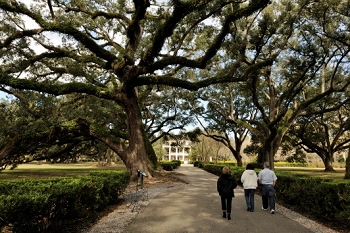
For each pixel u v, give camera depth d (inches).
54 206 207.0
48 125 613.3
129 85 621.6
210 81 597.6
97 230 229.3
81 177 327.0
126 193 450.6
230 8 615.5
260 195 470.6
